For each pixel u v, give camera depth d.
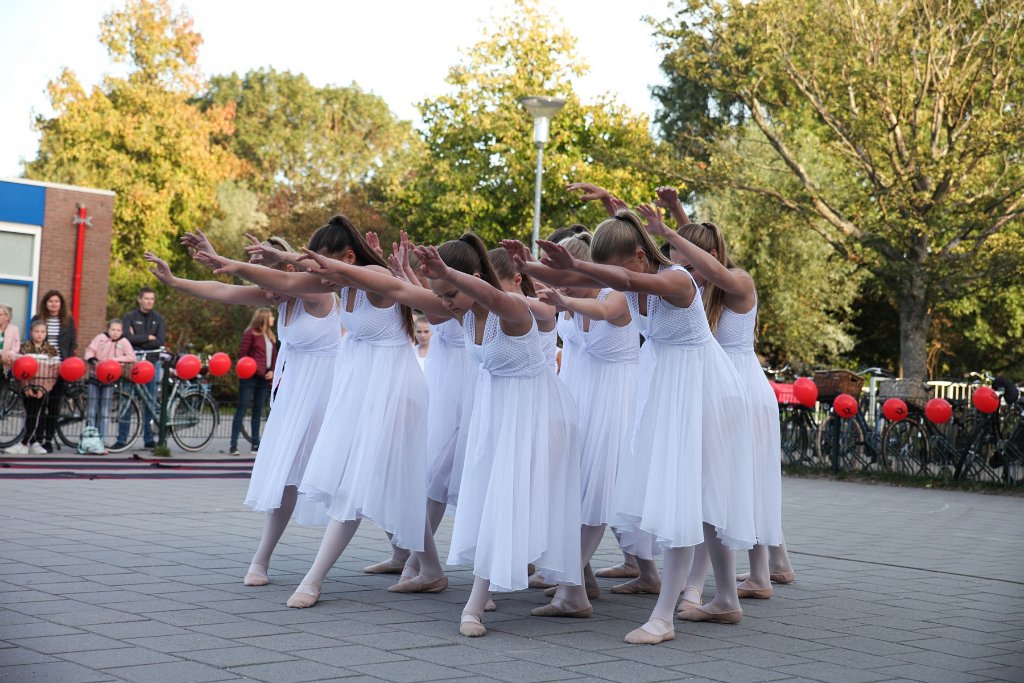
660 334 5.02
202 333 32.34
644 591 6.14
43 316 13.15
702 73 24.34
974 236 22.91
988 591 6.26
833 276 30.34
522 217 27.92
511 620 5.22
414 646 4.50
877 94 21.55
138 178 40.75
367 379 5.44
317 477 5.30
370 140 62.78
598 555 7.56
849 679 4.19
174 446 14.61
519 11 28.36
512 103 27.95
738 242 30.47
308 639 4.53
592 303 5.37
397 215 31.27
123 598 5.16
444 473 6.05
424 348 10.20
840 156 23.77
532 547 4.91
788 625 5.24
